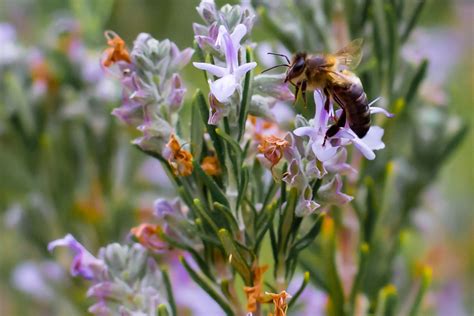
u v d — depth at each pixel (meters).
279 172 0.25
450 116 0.33
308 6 0.30
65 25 0.35
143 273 0.26
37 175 0.34
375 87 0.29
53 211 0.34
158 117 0.26
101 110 0.34
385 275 0.29
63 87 0.34
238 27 0.25
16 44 0.35
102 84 0.34
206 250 0.26
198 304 0.33
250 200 0.26
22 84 0.34
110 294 0.26
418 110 0.32
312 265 0.29
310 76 0.26
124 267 0.26
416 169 0.32
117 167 0.34
